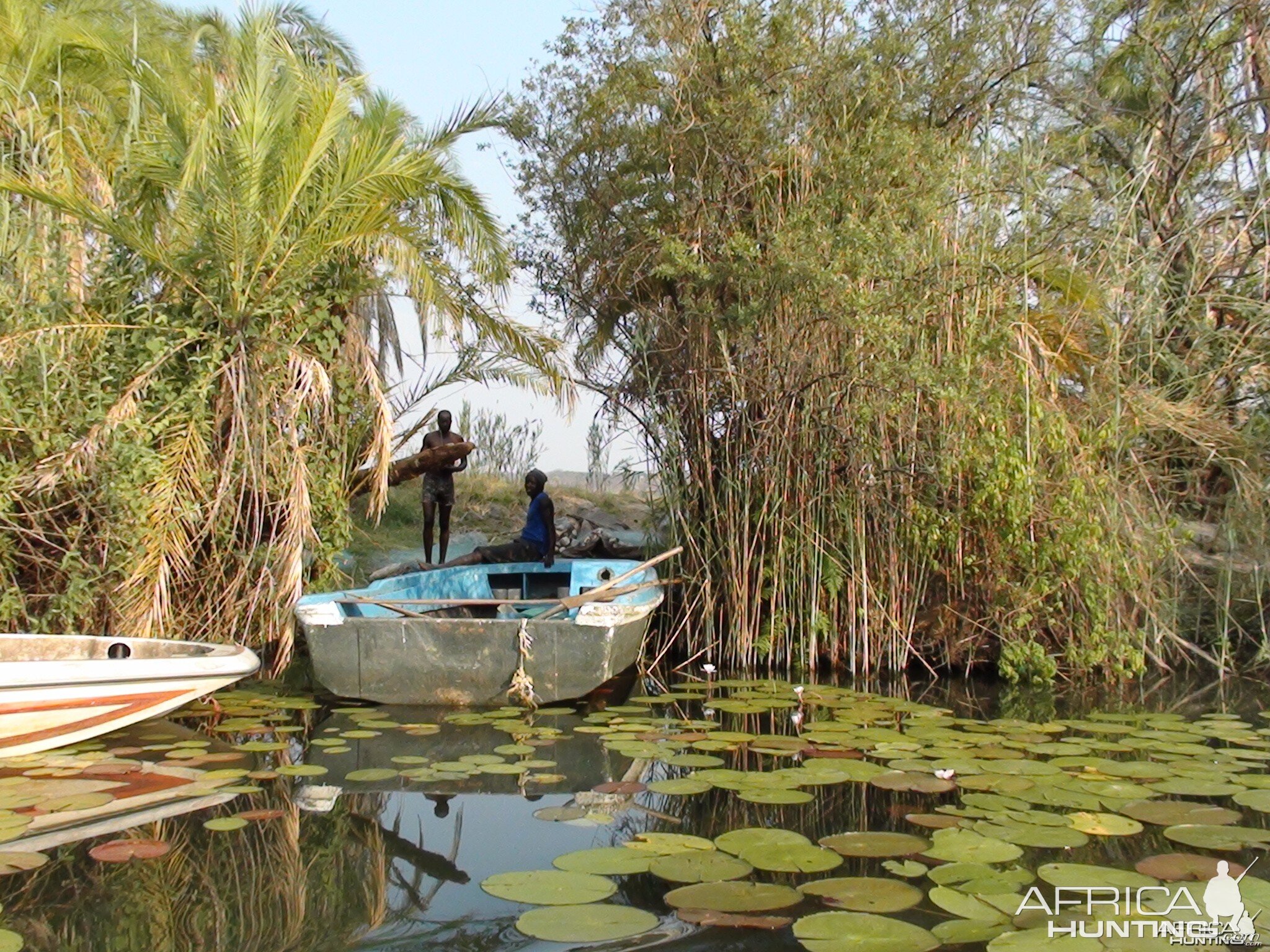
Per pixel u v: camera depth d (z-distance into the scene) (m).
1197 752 5.25
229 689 7.16
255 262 7.96
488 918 3.16
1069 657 7.66
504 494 16.94
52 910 3.23
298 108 8.90
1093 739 5.59
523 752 5.32
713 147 8.97
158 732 5.77
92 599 6.87
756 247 8.31
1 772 4.84
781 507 8.50
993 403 7.80
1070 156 10.13
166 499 7.12
